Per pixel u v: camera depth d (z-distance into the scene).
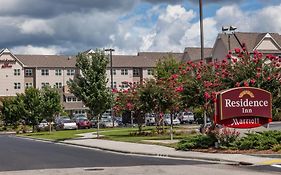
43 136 43.06
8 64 95.00
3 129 68.81
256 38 69.06
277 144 20.22
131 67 101.56
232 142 21.45
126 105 35.47
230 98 21.92
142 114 36.34
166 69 63.03
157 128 36.53
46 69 98.44
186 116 63.94
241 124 21.98
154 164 17.95
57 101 52.91
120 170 16.19
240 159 18.11
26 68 97.31
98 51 39.84
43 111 52.47
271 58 23.95
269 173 14.71
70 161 19.86
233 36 69.44
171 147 24.25
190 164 17.78
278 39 70.38
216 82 24.47
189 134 34.09
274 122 34.78
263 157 18.52
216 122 22.03
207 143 22.28
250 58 24.39
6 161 20.47
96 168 16.97
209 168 16.33
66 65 100.12
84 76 36.69
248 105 22.05
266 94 22.25
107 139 33.25
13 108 61.75
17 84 95.62
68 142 32.66
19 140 39.91
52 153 24.36
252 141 20.70
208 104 24.81
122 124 65.31
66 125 58.91
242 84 23.47
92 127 62.06
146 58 104.81
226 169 15.97
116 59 101.88
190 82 25.53
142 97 32.88
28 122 55.44
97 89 36.50
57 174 15.52
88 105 36.88
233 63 24.38
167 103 31.95
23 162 19.91
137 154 22.75
